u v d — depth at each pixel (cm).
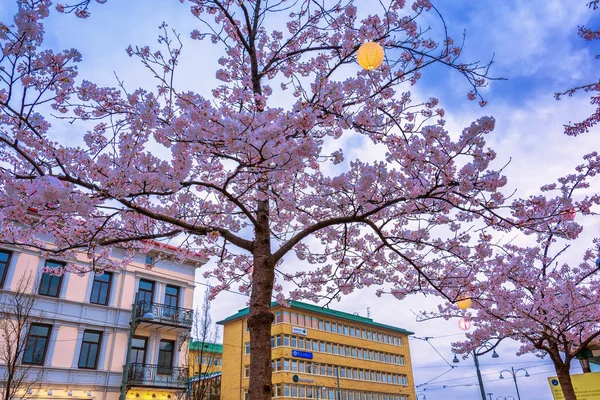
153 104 461
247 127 420
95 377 1568
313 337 3956
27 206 432
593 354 1203
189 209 732
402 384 4697
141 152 468
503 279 901
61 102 531
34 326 1500
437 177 507
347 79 507
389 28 569
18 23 397
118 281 1739
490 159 475
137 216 680
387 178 567
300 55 758
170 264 1908
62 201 406
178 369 1752
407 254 792
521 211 534
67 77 470
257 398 436
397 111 598
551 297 951
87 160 487
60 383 1484
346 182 548
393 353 4794
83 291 1639
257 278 517
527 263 1016
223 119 419
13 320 1430
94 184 460
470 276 763
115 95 557
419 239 686
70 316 1576
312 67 753
